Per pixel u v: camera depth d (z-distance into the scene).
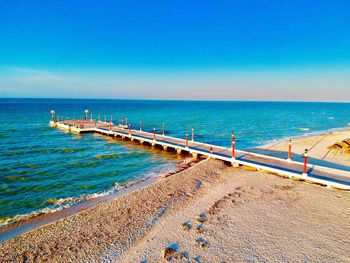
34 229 11.84
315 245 10.51
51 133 44.59
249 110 130.12
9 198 16.31
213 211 13.72
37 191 17.61
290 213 13.30
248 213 13.40
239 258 9.76
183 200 15.48
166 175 21.41
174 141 32.47
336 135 40.88
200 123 63.22
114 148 32.78
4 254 9.98
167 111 116.75
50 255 9.99
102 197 16.59
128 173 22.14
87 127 48.41
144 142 35.19
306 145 32.38
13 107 127.06
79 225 12.22
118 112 107.12
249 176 19.53
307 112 116.19
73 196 16.78
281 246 10.47
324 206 13.99
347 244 10.53
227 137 41.44
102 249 10.45
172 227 12.16
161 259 9.77
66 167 23.59
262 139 39.66
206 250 10.29
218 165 22.48
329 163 23.72
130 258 9.88
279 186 17.19
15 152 29.12
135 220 12.84
